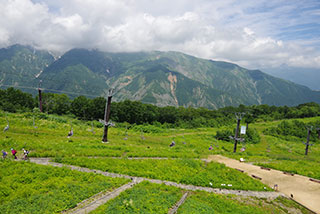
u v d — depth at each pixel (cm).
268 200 2930
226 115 18312
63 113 11556
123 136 6588
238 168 4109
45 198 1950
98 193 2219
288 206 2852
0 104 9700
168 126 13388
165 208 2062
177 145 6556
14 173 2383
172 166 3472
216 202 2548
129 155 3906
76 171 2689
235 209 2445
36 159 3048
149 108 13650
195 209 2191
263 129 14650
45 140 4159
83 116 11625
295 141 12269
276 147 10019
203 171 3538
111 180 2603
